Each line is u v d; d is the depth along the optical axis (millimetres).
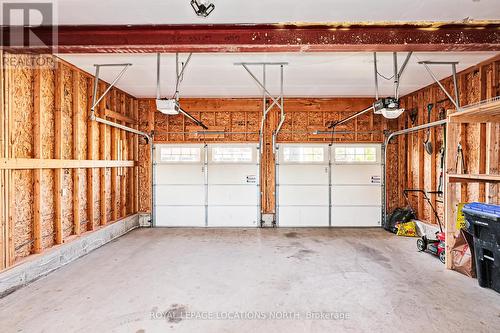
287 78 5328
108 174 5988
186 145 7113
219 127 7098
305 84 5750
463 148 4785
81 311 2848
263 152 7109
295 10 2775
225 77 5258
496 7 2705
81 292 3283
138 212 7105
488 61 4281
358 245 5316
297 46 2920
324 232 6465
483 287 3381
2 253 3318
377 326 2588
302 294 3234
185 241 5645
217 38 2924
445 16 2873
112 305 2969
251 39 2920
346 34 2908
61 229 4336
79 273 3887
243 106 7039
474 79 4680
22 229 3736
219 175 7094
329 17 2912
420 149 6152
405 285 3469
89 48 2951
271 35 2920
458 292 3266
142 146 7145
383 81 5473
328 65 4582
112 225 5785
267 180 7125
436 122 5125
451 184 4012
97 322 2646
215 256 4648
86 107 5145
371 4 2676
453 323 2631
